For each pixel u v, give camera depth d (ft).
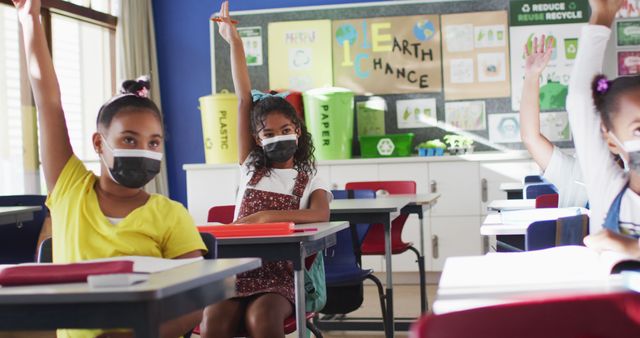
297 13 21.91
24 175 17.22
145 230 5.55
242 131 9.26
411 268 19.80
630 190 5.37
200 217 20.58
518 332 2.40
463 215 19.76
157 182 22.06
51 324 3.90
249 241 7.07
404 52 21.57
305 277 8.20
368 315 15.26
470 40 21.35
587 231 6.97
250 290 7.81
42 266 4.42
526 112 6.80
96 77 20.63
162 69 22.72
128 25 21.06
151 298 3.70
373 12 21.65
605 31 5.57
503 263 4.21
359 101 21.75
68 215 5.67
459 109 21.43
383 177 20.02
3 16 16.72
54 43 19.08
